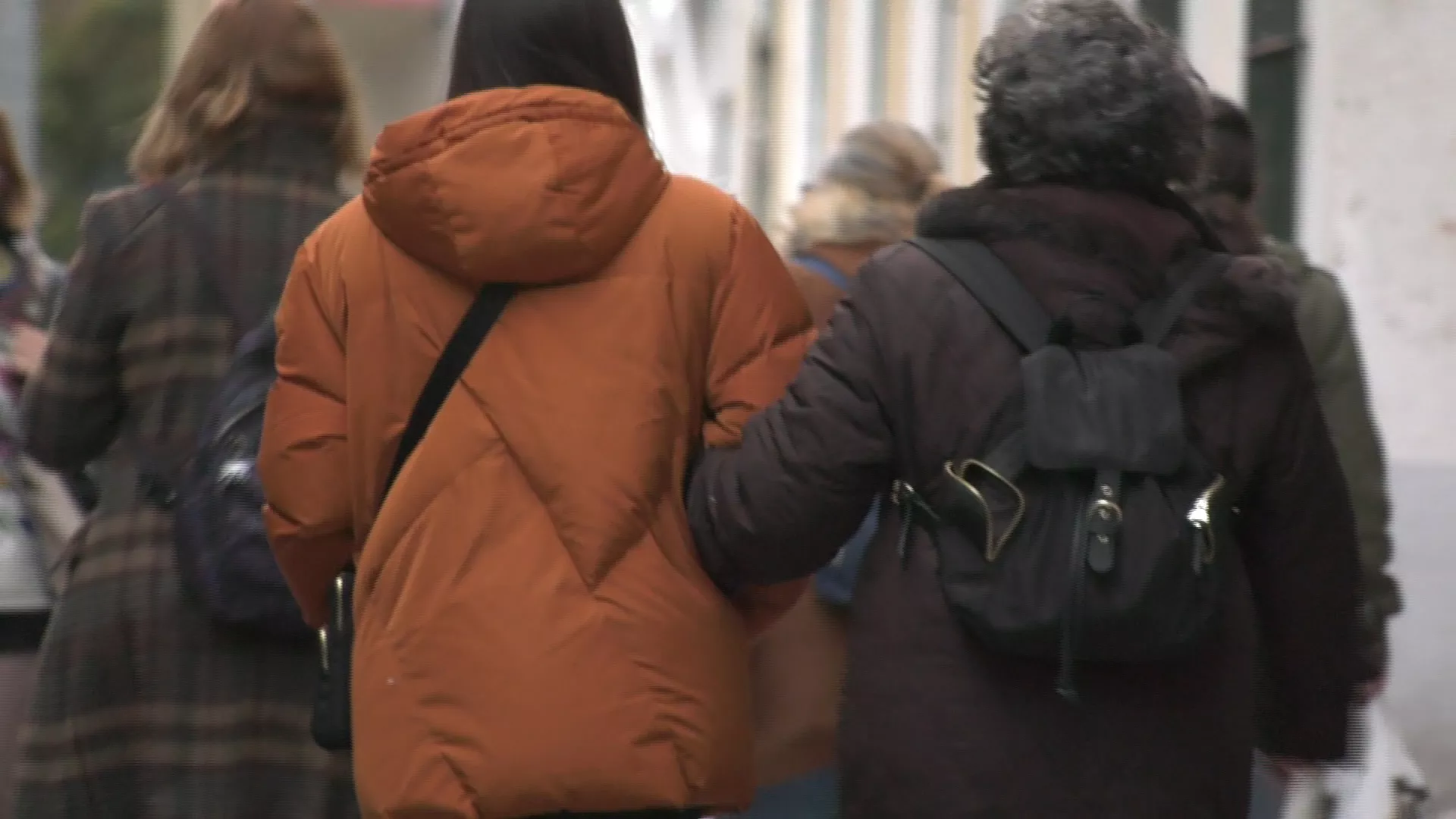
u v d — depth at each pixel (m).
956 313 11.09
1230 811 11.22
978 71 11.65
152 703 14.91
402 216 11.84
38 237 20.52
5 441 18.25
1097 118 11.16
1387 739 17.34
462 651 11.70
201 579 14.52
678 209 12.27
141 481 15.05
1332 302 17.56
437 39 96.81
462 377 11.98
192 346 14.92
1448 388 27.47
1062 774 10.87
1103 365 10.87
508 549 11.80
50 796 15.03
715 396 12.24
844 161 17.44
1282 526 11.54
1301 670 11.91
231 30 15.14
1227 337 11.10
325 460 12.47
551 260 11.82
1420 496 26.80
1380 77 28.31
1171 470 10.73
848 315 11.36
